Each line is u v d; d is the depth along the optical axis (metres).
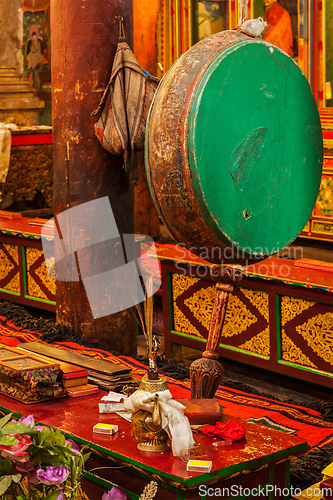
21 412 2.27
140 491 1.84
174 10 10.35
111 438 1.98
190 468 1.71
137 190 6.89
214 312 2.27
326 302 3.98
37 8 12.37
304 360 4.19
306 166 2.26
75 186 4.13
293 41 9.16
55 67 4.12
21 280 5.72
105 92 3.89
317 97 9.00
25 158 10.34
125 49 3.93
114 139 3.89
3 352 2.70
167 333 5.12
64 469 1.51
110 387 2.54
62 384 2.45
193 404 2.13
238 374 4.97
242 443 1.93
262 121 2.08
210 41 2.06
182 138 1.96
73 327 4.28
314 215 9.05
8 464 1.45
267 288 4.28
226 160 2.01
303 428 2.96
